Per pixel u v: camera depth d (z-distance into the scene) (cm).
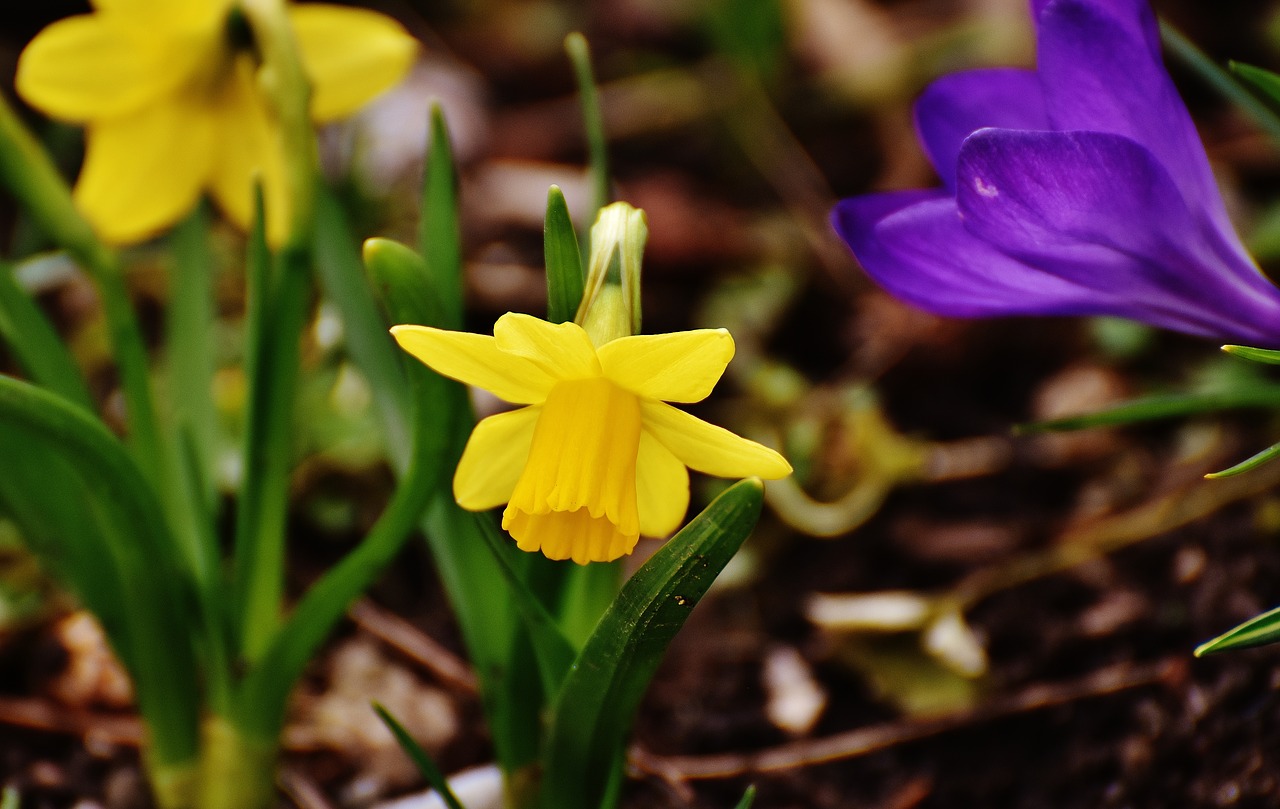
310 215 61
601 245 54
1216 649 55
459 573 61
